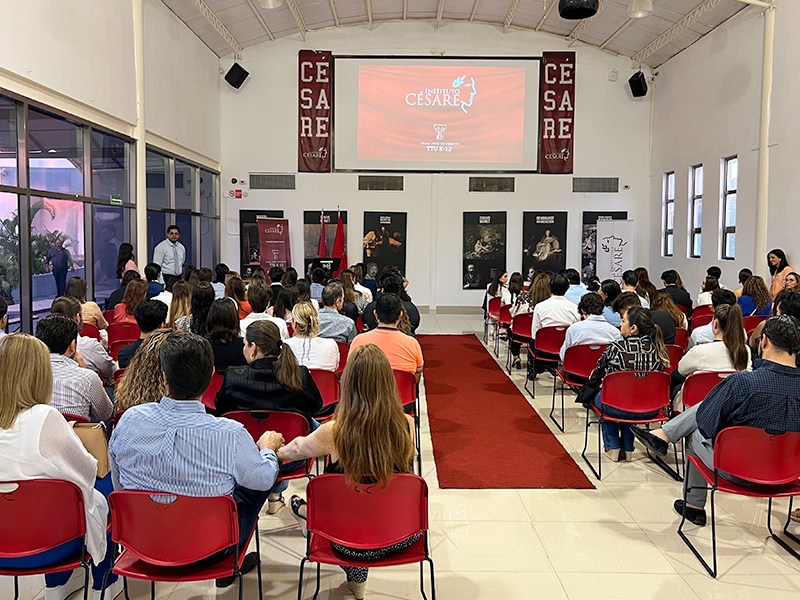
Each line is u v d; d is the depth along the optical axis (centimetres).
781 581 290
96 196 780
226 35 1200
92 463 232
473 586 285
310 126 1361
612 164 1370
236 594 278
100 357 398
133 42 856
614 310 507
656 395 408
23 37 582
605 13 1159
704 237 1109
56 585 255
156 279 742
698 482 348
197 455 213
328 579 291
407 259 1394
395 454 223
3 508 213
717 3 973
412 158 1373
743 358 395
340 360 486
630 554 315
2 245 594
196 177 1216
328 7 1220
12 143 601
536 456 458
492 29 1348
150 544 214
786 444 282
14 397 219
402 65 1355
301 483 409
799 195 826
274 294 676
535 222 1380
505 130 1367
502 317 760
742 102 972
